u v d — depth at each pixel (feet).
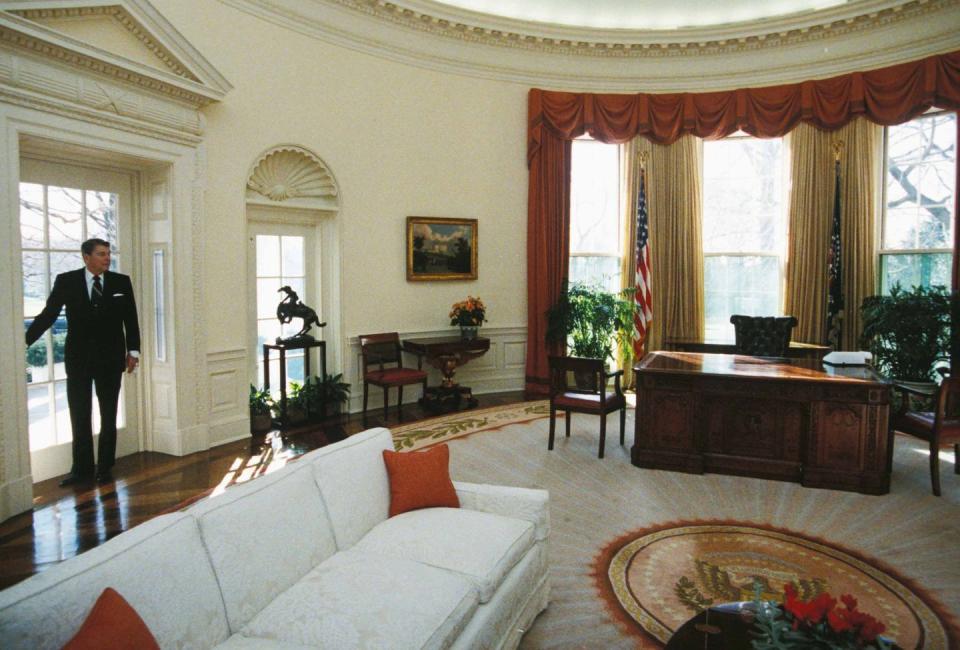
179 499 12.55
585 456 15.70
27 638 4.30
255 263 18.78
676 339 24.04
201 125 15.51
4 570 9.59
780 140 23.68
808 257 22.43
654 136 23.52
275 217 18.95
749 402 14.23
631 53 23.54
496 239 23.66
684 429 14.53
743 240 24.32
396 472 8.64
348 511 7.73
